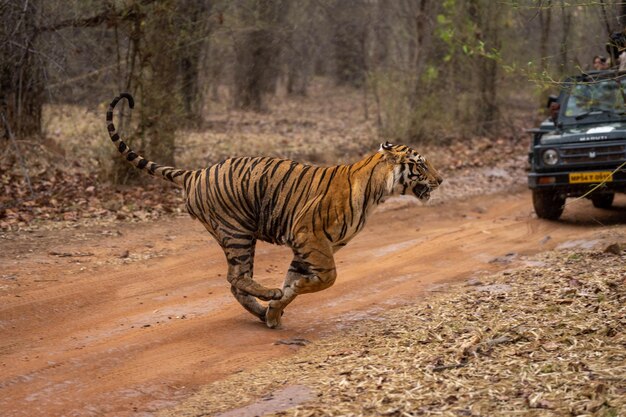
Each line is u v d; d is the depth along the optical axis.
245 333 7.40
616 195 15.89
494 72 22.98
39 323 7.64
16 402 5.74
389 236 12.34
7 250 10.22
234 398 5.78
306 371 6.25
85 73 16.70
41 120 17.45
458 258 10.69
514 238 11.88
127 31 14.97
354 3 27.12
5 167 14.52
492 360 6.10
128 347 6.95
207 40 17.86
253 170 7.31
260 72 28.78
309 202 7.15
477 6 22.11
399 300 8.59
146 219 12.62
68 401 5.77
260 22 18.64
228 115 26.89
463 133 23.30
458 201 15.29
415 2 23.52
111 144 14.85
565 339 6.43
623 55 11.52
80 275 9.33
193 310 8.19
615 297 7.53
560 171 12.34
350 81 39.12
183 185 7.64
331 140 22.53
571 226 12.69
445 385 5.62
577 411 4.99
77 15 14.84
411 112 22.19
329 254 7.20
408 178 7.37
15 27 13.62
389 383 5.75
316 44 29.45
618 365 5.68
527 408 5.12
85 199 13.38
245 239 7.37
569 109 13.20
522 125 25.38
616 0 9.30
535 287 8.42
